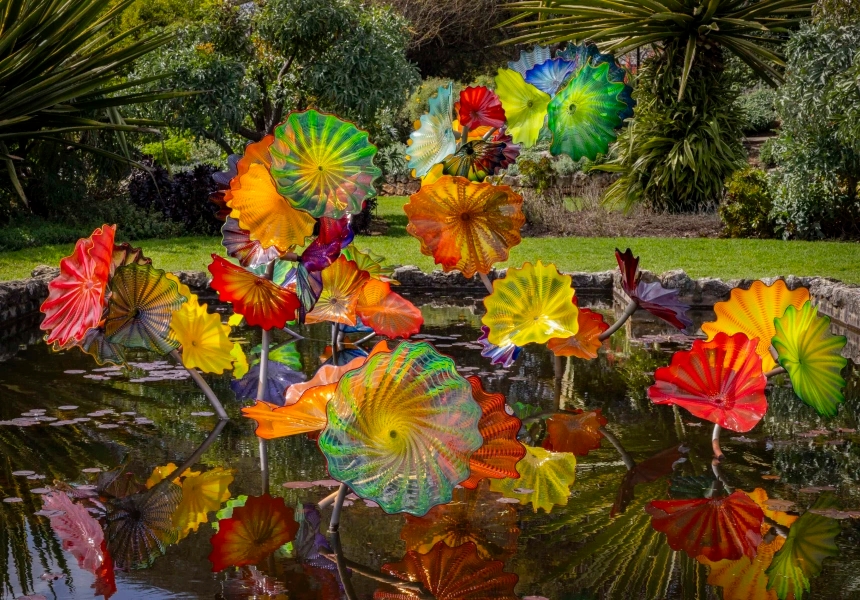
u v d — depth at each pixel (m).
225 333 4.00
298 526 2.63
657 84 10.98
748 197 9.71
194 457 3.30
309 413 2.76
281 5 10.66
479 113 4.06
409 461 2.39
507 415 2.74
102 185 10.52
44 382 4.48
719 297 7.07
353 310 4.39
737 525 2.63
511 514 2.75
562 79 3.91
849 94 7.00
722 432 3.68
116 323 3.49
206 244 9.31
